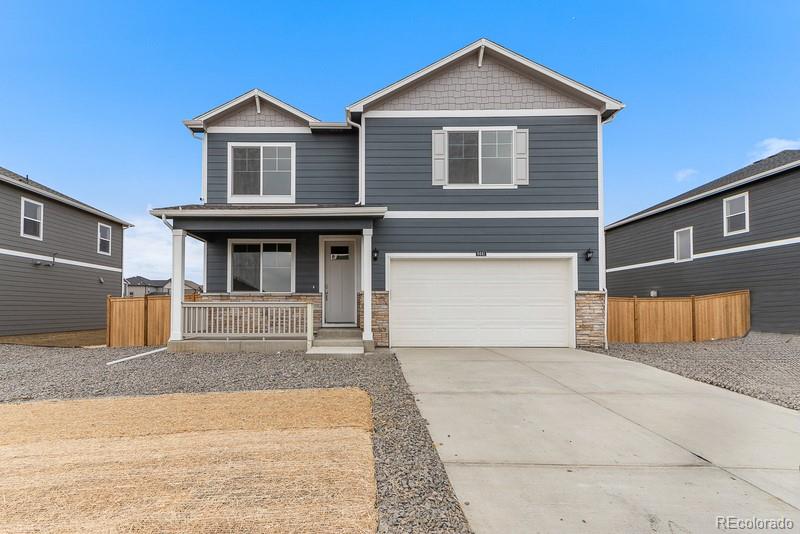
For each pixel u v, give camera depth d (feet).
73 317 53.21
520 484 10.28
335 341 30.76
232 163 35.99
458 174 32.99
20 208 45.32
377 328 32.30
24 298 45.73
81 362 26.43
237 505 8.91
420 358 27.55
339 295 35.12
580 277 32.53
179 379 21.25
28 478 10.05
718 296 40.22
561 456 11.96
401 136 33.12
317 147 36.35
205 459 11.18
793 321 37.68
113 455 11.43
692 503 9.44
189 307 30.32
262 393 18.19
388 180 32.94
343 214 29.50
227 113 36.06
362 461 11.14
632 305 38.91
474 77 33.35
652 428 14.23
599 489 10.05
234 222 29.86
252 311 30.55
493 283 32.91
